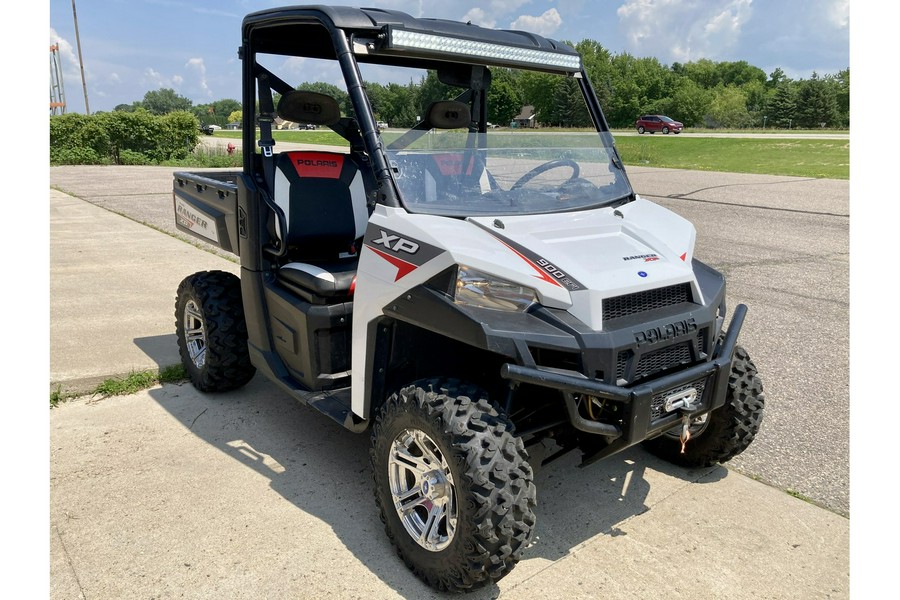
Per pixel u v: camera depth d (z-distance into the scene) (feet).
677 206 40.75
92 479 10.34
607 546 8.97
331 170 12.67
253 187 11.60
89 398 13.38
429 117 10.18
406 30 9.23
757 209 39.63
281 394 13.82
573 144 11.01
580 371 7.65
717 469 11.06
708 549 8.91
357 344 9.12
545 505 9.98
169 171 69.72
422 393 7.92
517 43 10.50
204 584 8.03
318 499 9.94
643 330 7.96
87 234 30.76
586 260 8.40
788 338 17.29
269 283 11.62
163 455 11.16
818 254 27.37
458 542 7.44
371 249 8.86
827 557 8.73
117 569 8.26
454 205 9.19
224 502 9.79
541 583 8.20
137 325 17.58
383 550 8.81
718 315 9.80
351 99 9.17
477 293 7.76
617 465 11.19
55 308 19.01
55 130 79.71
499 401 8.86
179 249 27.76
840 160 82.12
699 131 183.62
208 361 12.97
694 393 8.63
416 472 8.22
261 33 11.50
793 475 10.80
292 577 8.20
